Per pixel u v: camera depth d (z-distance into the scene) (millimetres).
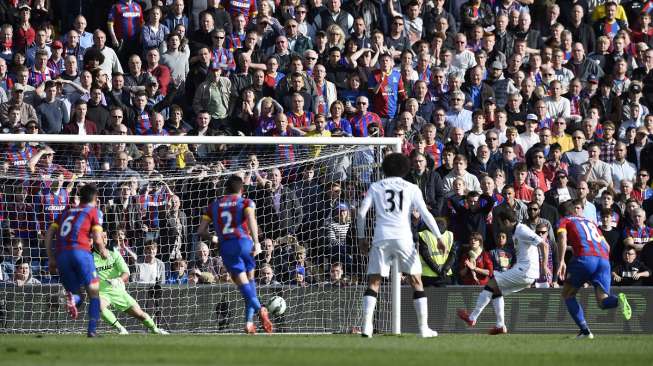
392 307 47312
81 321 48719
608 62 76375
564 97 70500
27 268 49625
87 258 38312
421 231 52000
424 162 58656
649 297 53406
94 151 56438
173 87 63969
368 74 67000
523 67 72625
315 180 53656
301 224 52938
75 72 62344
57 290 48406
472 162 61688
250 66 65375
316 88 64438
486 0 76625
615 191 63469
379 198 38750
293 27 68750
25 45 64750
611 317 52938
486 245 55750
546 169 63125
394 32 71562
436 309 51406
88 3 70000
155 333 46344
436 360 26688
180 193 54281
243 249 40781
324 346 32656
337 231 52031
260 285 49844
